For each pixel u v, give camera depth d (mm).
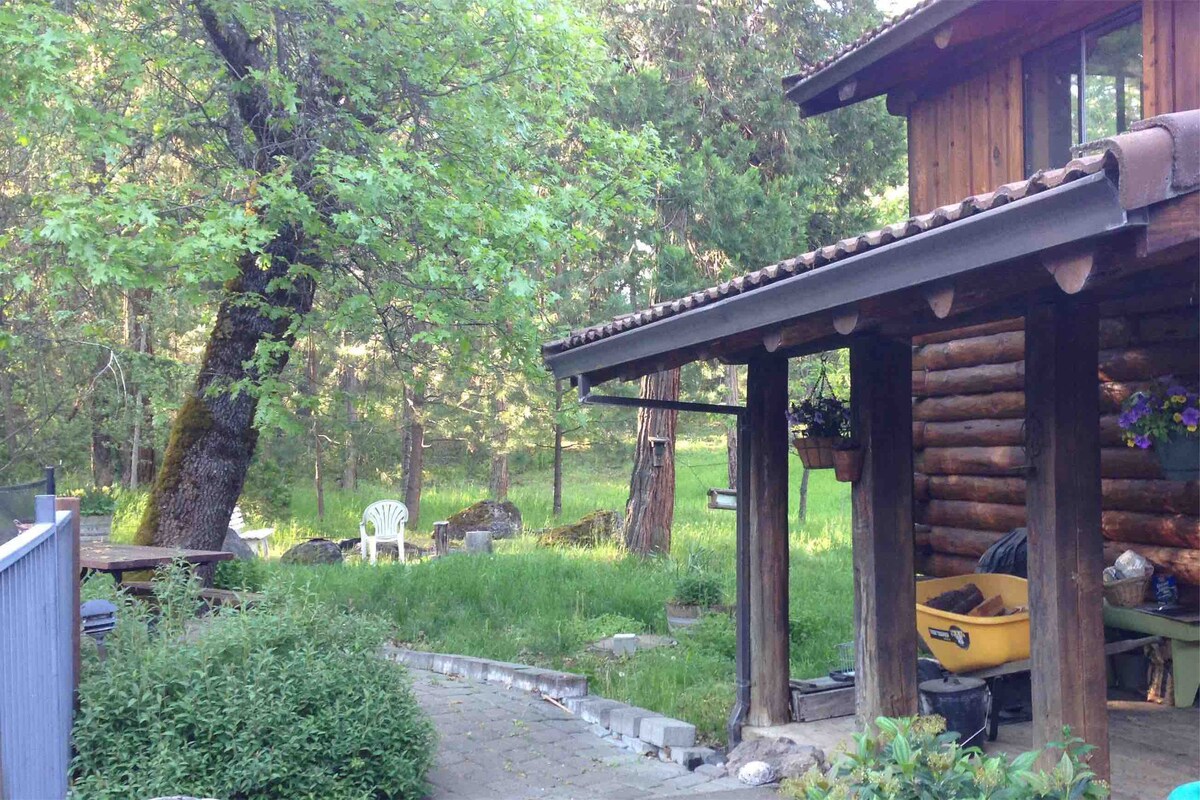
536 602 10859
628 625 10156
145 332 16781
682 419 26312
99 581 6520
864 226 17062
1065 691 4113
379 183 8289
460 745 6348
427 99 9586
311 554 16562
